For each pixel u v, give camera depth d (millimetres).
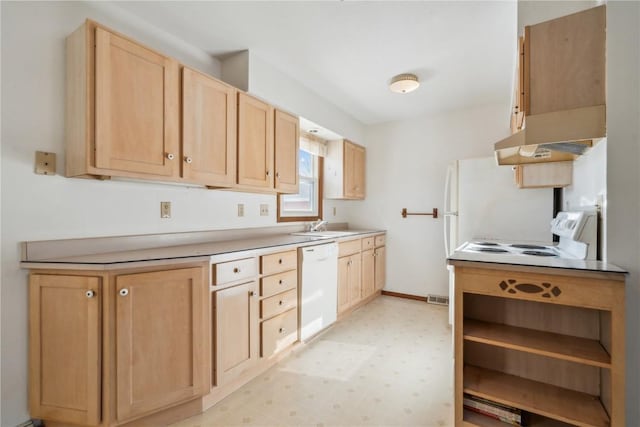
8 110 1362
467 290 1396
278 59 2344
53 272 1364
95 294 1318
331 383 1899
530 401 1329
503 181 2566
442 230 3615
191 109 1788
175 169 1705
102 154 1405
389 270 3963
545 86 1383
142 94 1555
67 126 1514
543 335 1423
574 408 1279
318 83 2766
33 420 1406
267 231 2814
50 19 1483
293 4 1719
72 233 1556
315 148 3430
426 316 3152
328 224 3857
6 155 1354
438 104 3314
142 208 1854
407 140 3840
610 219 1296
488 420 1416
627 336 1269
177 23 1900
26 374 1393
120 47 1471
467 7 1730
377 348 2400
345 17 1835
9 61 1365
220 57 2295
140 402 1403
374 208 4086
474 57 2299
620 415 1132
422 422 1541
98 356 1322
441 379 1943
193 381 1553
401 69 2496
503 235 2562
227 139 2018
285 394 1783
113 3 1711
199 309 1575
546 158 1901
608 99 1289
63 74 1524
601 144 1388
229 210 2426
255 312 1946
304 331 2414
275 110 2445
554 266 1223
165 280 1472
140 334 1404
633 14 1253
